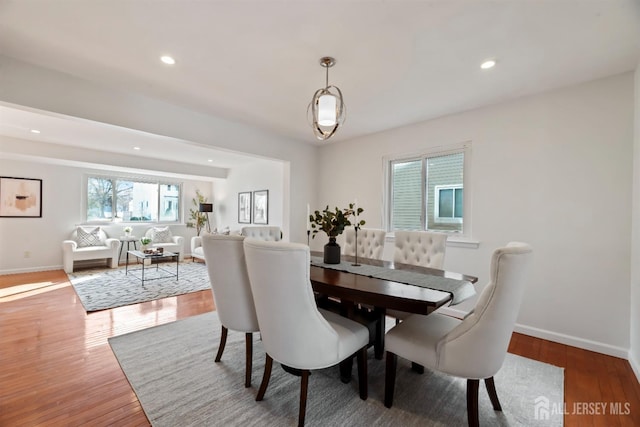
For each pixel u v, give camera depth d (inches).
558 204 102.4
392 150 152.9
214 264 75.6
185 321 117.8
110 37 76.2
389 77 96.0
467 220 127.6
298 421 60.6
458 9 63.9
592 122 96.2
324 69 91.6
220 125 139.7
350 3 62.4
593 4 61.4
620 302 91.2
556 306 102.6
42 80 92.0
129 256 254.2
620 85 91.7
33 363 83.4
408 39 75.3
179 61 88.0
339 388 73.5
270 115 135.4
